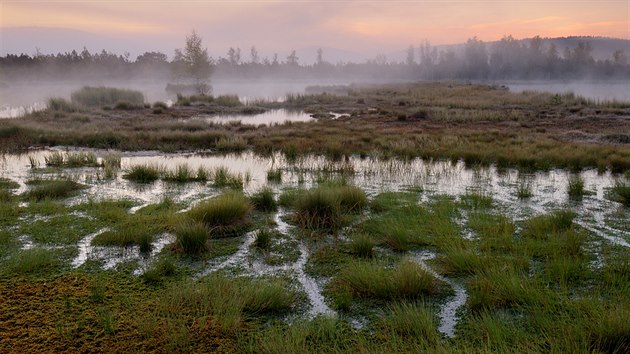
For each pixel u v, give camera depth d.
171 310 4.75
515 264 5.96
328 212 8.02
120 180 11.43
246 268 6.08
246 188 10.73
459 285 5.62
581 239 7.00
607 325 4.26
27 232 7.23
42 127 19.62
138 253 6.52
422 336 4.29
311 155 15.48
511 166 13.63
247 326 4.58
